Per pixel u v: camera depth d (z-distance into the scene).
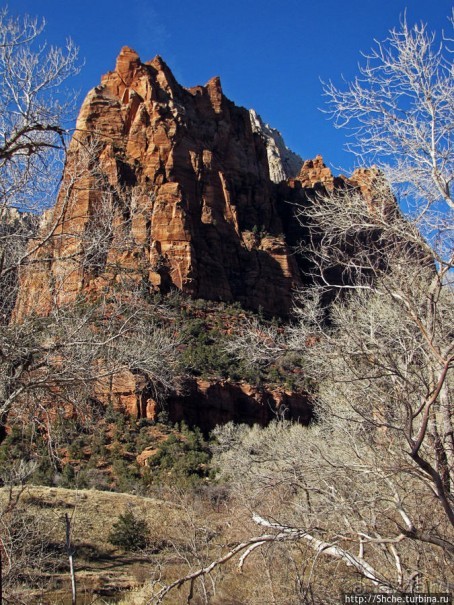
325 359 7.07
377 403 6.59
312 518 6.22
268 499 7.67
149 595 11.90
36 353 8.14
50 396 8.65
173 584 6.12
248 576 8.76
